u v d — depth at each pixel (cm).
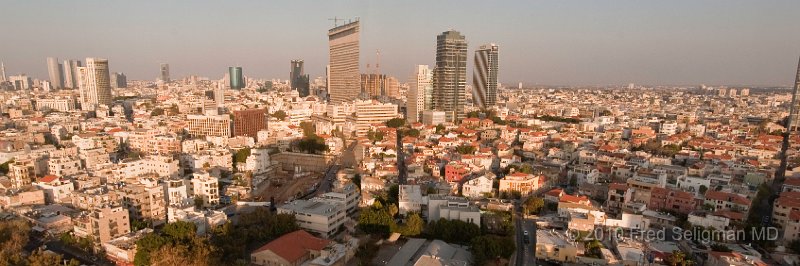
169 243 19862
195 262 18800
